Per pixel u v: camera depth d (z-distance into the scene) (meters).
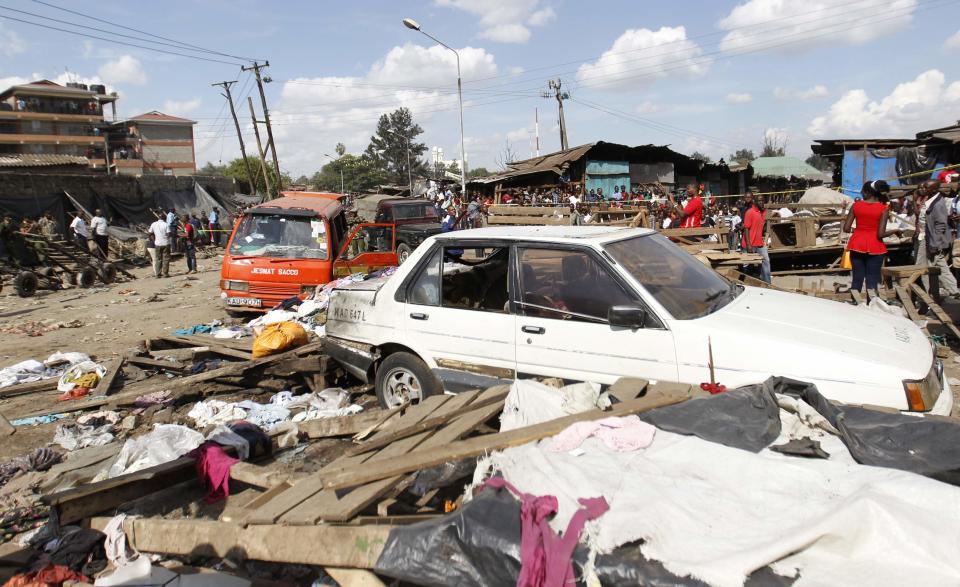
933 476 2.58
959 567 1.98
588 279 4.45
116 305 13.74
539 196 29.50
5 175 24.11
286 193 13.25
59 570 3.36
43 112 56.06
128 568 3.23
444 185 46.16
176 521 3.28
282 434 4.82
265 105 38.03
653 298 4.18
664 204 20.92
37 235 17.94
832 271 10.82
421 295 5.18
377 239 16.28
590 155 31.23
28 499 4.40
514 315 4.68
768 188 37.91
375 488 3.09
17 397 6.82
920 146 21.67
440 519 2.53
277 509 3.09
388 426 4.17
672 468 2.69
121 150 59.97
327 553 2.76
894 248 11.53
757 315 4.19
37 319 12.18
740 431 3.00
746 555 2.05
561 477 2.58
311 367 6.35
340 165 100.88
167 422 5.77
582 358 4.35
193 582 3.13
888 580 1.96
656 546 2.16
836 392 3.54
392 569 2.48
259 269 10.22
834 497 2.40
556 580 2.18
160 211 31.14
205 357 7.51
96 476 4.51
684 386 3.78
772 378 3.46
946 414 3.61
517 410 3.77
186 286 16.86
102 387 6.59
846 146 23.20
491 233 5.04
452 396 4.43
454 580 2.37
